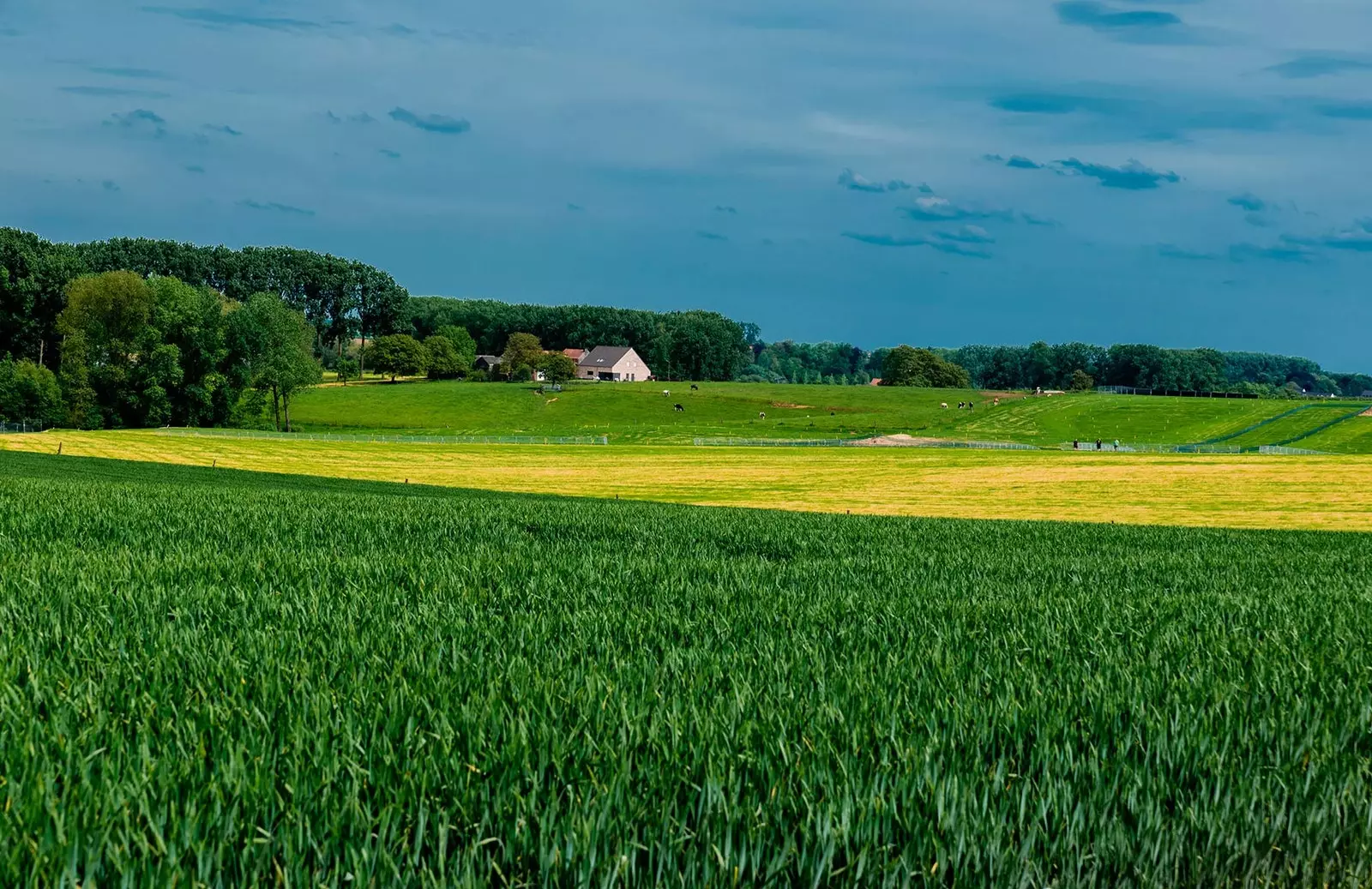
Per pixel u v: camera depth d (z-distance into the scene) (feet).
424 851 14.33
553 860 13.82
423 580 39.81
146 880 12.76
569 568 45.96
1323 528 158.71
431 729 18.17
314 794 15.05
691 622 31.17
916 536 74.59
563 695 20.57
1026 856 15.19
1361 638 31.96
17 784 14.88
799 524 82.69
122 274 402.93
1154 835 16.10
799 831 15.11
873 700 21.02
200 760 15.94
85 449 276.41
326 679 21.20
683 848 14.51
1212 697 22.58
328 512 75.10
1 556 43.80
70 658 22.72
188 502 78.33
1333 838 17.11
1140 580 49.60
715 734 18.11
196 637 25.64
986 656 26.86
